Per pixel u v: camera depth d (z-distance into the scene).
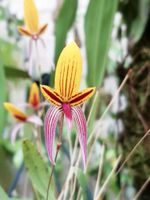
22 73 0.34
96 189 0.24
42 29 0.25
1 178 0.35
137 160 0.39
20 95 0.51
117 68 0.40
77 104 0.16
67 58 0.16
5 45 0.54
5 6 0.55
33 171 0.21
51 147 0.16
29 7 0.24
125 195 0.38
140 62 0.39
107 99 0.40
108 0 0.29
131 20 0.38
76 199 0.25
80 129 0.17
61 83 0.16
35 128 0.29
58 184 0.29
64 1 0.31
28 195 0.37
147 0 0.37
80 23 0.40
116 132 0.40
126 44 0.40
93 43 0.29
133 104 0.39
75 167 0.23
